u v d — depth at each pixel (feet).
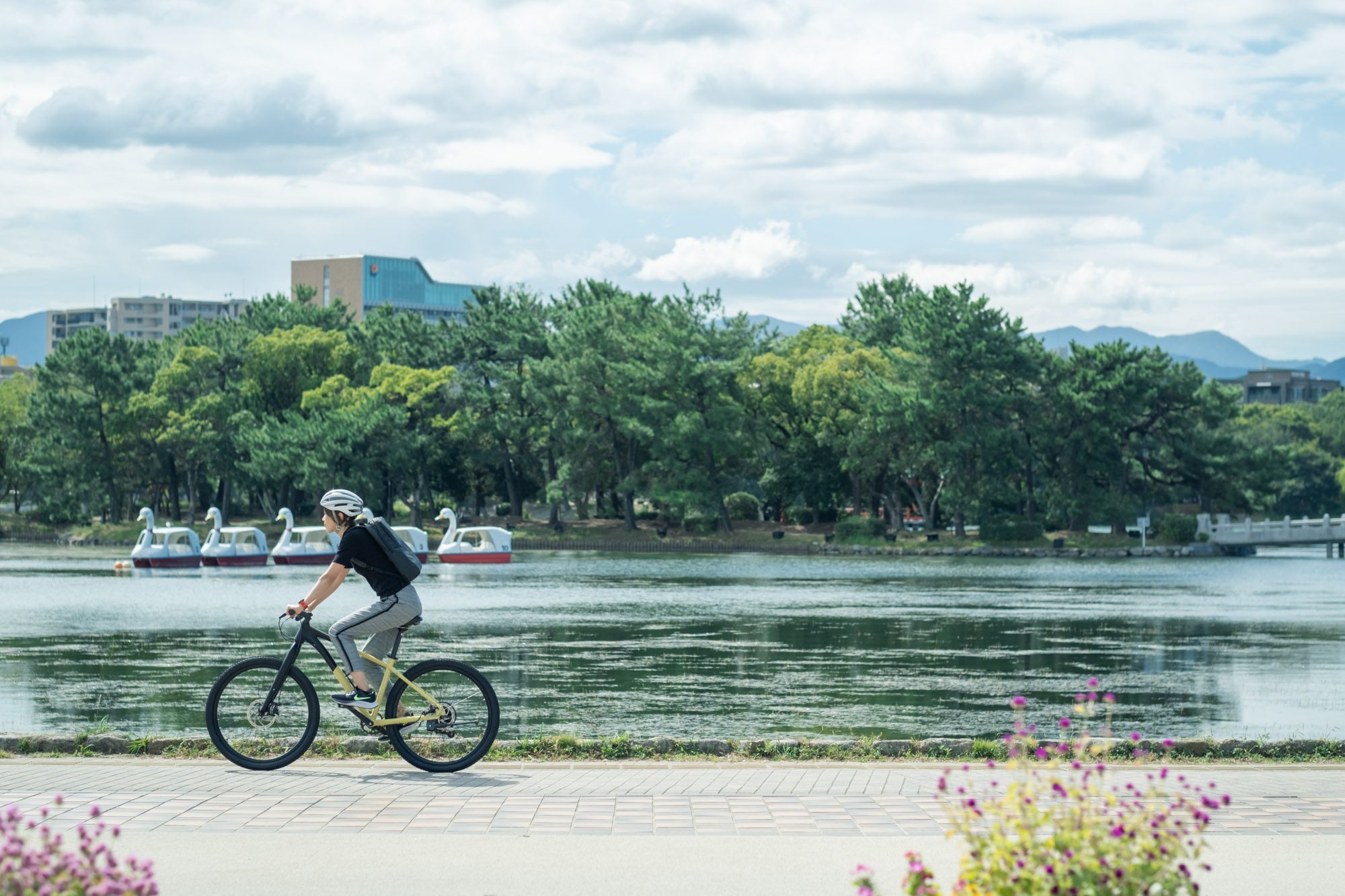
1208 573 259.60
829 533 372.17
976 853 19.70
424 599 176.35
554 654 105.09
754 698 79.20
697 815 35.06
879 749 47.96
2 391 458.91
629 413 386.52
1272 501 377.71
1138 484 379.55
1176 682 88.53
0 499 471.62
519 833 32.83
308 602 42.19
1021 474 383.24
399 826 33.53
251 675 45.70
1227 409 360.89
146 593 187.42
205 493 492.13
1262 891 27.35
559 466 417.90
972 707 75.61
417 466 412.57
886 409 351.46
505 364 431.02
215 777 40.65
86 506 479.00
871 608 161.58
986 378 357.20
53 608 157.79
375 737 47.16
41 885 17.69
